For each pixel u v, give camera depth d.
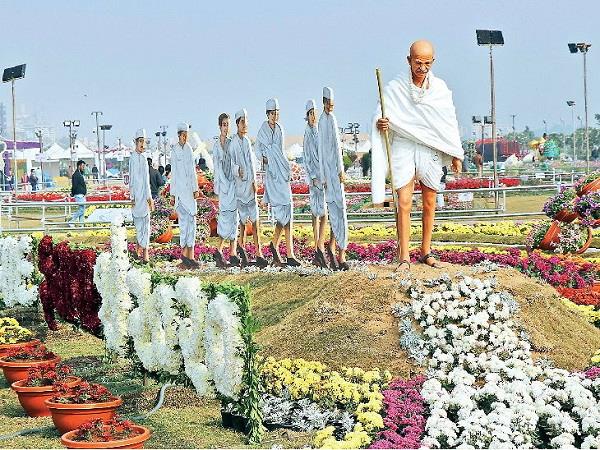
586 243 26.33
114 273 16.86
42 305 22.80
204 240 34.38
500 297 15.78
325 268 24.47
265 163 26.53
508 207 49.19
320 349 15.39
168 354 14.78
